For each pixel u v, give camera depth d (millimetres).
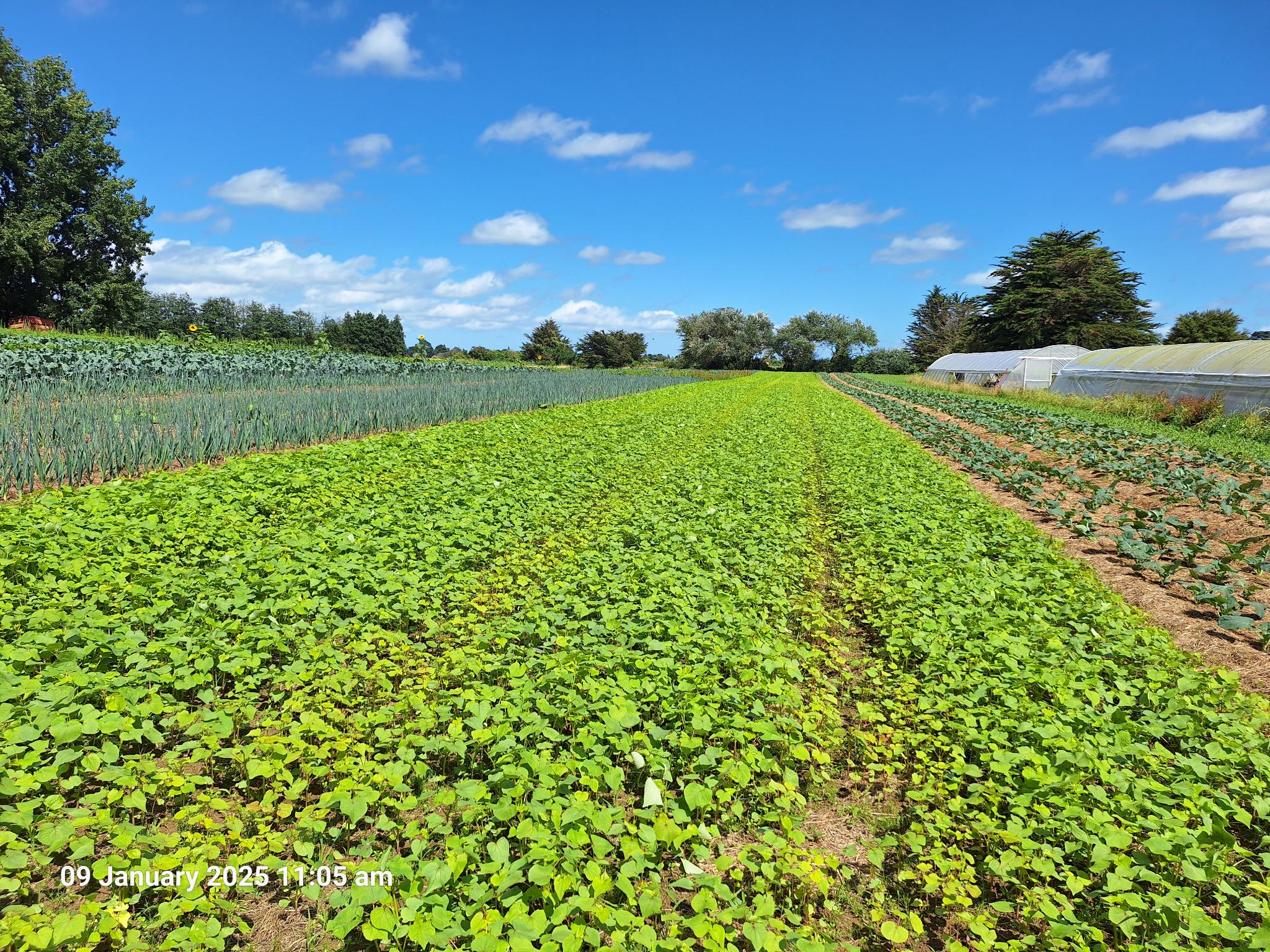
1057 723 4430
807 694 5230
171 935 2896
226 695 4648
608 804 3990
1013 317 63250
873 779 4484
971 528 9289
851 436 19656
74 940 2855
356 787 3600
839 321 100000
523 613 5910
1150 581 8055
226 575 5828
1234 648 6281
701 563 7453
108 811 3430
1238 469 13453
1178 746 4691
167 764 4039
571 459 12695
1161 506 11047
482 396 20359
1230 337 65875
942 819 3764
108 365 19062
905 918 3424
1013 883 3539
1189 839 3438
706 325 96312
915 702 5105
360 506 8586
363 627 5219
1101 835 3508
